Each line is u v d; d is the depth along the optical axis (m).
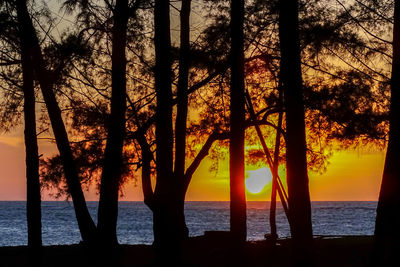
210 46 19.17
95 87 18.31
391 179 10.83
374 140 18.67
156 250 14.47
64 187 17.86
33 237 14.79
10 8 15.73
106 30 17.83
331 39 18.20
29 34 15.39
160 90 14.88
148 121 18.58
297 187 12.28
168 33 15.16
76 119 18.33
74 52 16.81
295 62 12.56
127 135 18.69
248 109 20.88
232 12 14.62
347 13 17.97
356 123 18.17
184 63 17.94
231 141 14.25
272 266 16.44
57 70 17.08
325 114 18.62
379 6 17.48
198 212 137.25
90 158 18.25
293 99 12.46
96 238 16.38
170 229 14.50
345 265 16.27
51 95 17.19
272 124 20.28
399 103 11.02
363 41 18.03
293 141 12.38
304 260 12.10
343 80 18.44
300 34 18.52
